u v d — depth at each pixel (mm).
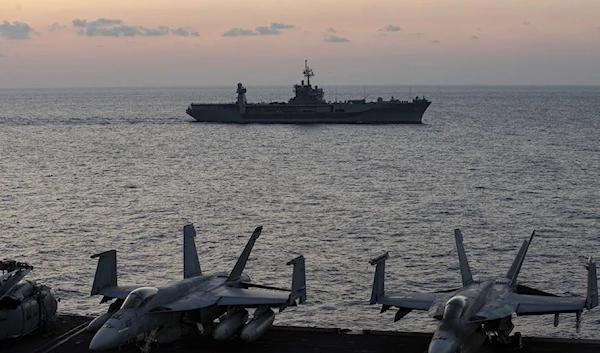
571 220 91438
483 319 28953
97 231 85688
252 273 65625
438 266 67938
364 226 88500
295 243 78812
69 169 157625
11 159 178250
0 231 85500
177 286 33062
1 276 32219
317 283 61469
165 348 31812
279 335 33250
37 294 33281
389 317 52250
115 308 32625
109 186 129750
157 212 100312
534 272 65875
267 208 103188
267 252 74375
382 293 32031
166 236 82938
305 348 31359
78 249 75500
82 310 54062
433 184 128000
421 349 31000
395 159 171375
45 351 31188
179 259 71312
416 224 89875
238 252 74625
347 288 59875
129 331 29250
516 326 50188
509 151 185125
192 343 32625
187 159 178000
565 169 145875
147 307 30562
